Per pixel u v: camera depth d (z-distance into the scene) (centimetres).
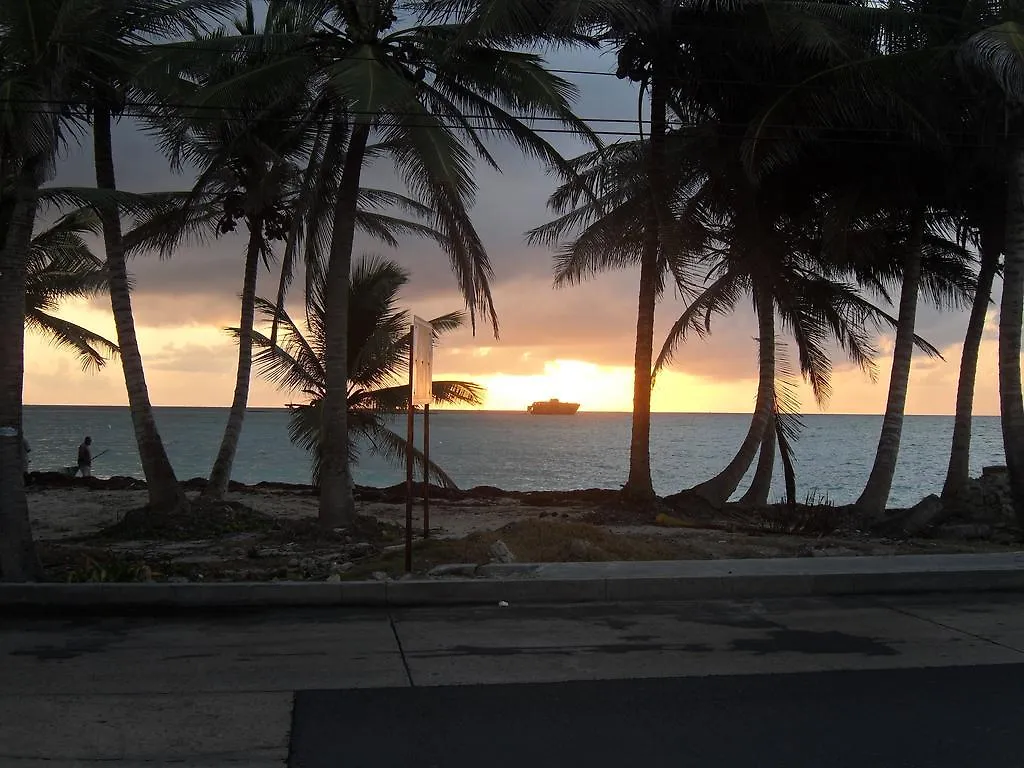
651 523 1641
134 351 1515
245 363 1819
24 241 991
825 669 664
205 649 720
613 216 1914
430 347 1159
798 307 2059
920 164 1638
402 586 909
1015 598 955
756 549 1258
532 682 627
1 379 962
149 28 1245
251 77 1302
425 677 639
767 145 1521
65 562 1122
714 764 473
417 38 1409
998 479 1850
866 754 488
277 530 1470
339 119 1382
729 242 1933
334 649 721
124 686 612
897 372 1762
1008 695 597
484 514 1825
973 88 1426
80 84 1162
